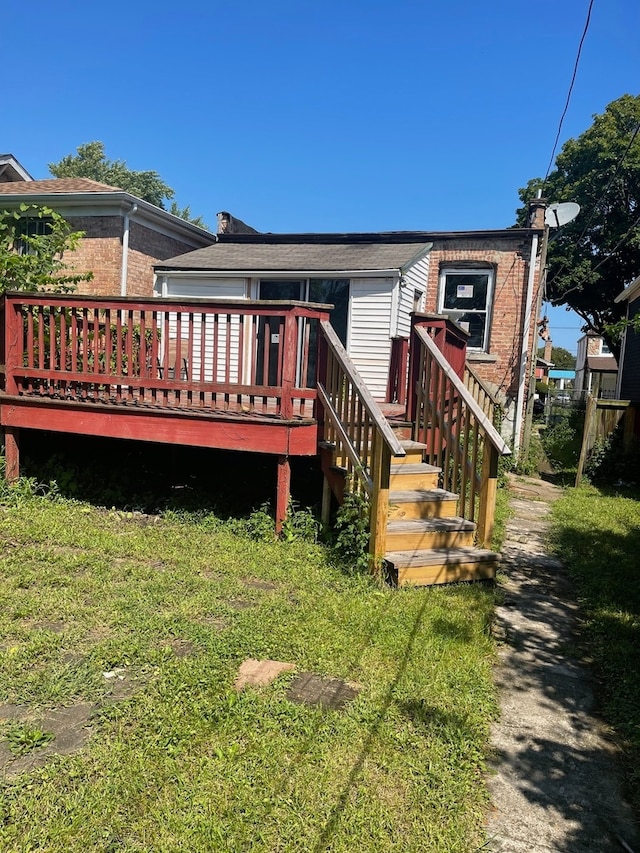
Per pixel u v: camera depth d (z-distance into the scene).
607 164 20.03
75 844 1.98
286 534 5.30
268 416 5.40
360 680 3.10
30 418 6.15
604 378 34.44
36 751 2.42
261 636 3.46
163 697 2.79
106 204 10.48
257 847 2.00
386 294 9.80
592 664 3.59
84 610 3.72
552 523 7.22
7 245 7.64
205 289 10.65
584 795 2.41
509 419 11.78
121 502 6.33
